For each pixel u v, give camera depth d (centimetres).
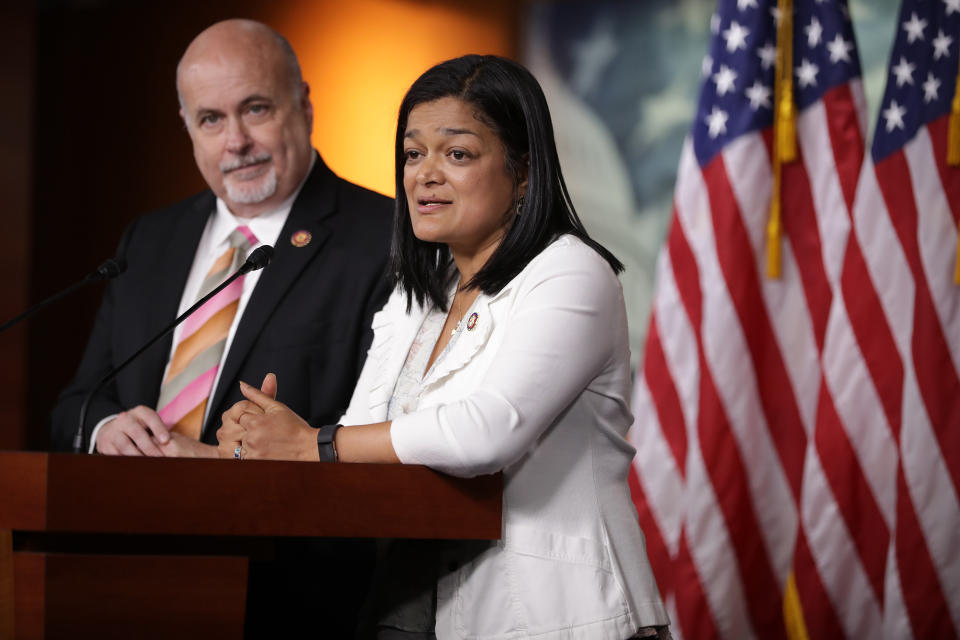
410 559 364
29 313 417
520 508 332
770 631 642
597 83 1155
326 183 560
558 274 337
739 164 661
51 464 267
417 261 391
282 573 479
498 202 359
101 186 1301
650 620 335
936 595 604
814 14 662
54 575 274
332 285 525
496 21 1194
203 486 284
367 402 390
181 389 520
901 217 627
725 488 645
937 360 612
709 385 651
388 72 1230
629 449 356
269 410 347
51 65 1309
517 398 318
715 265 658
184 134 1277
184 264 552
